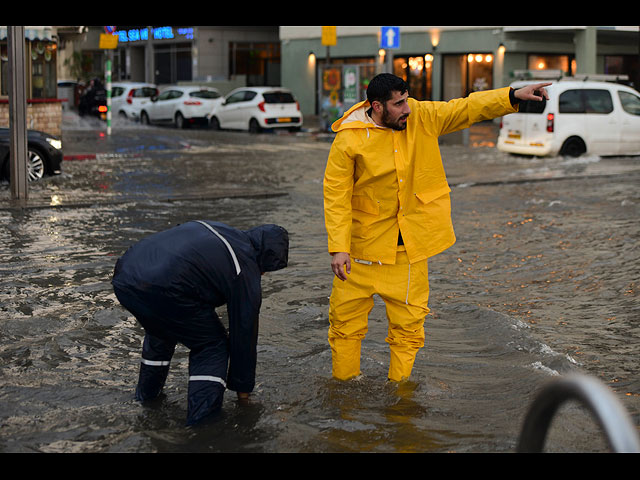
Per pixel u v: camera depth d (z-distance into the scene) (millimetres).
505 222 11117
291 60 40438
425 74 35562
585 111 20328
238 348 4199
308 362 5176
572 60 34844
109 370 5027
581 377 2273
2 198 12883
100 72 51344
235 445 3910
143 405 4438
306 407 4398
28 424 4156
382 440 3971
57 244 9305
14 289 7078
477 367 5168
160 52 46906
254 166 18891
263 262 4250
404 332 4730
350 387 4711
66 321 6086
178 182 15672
